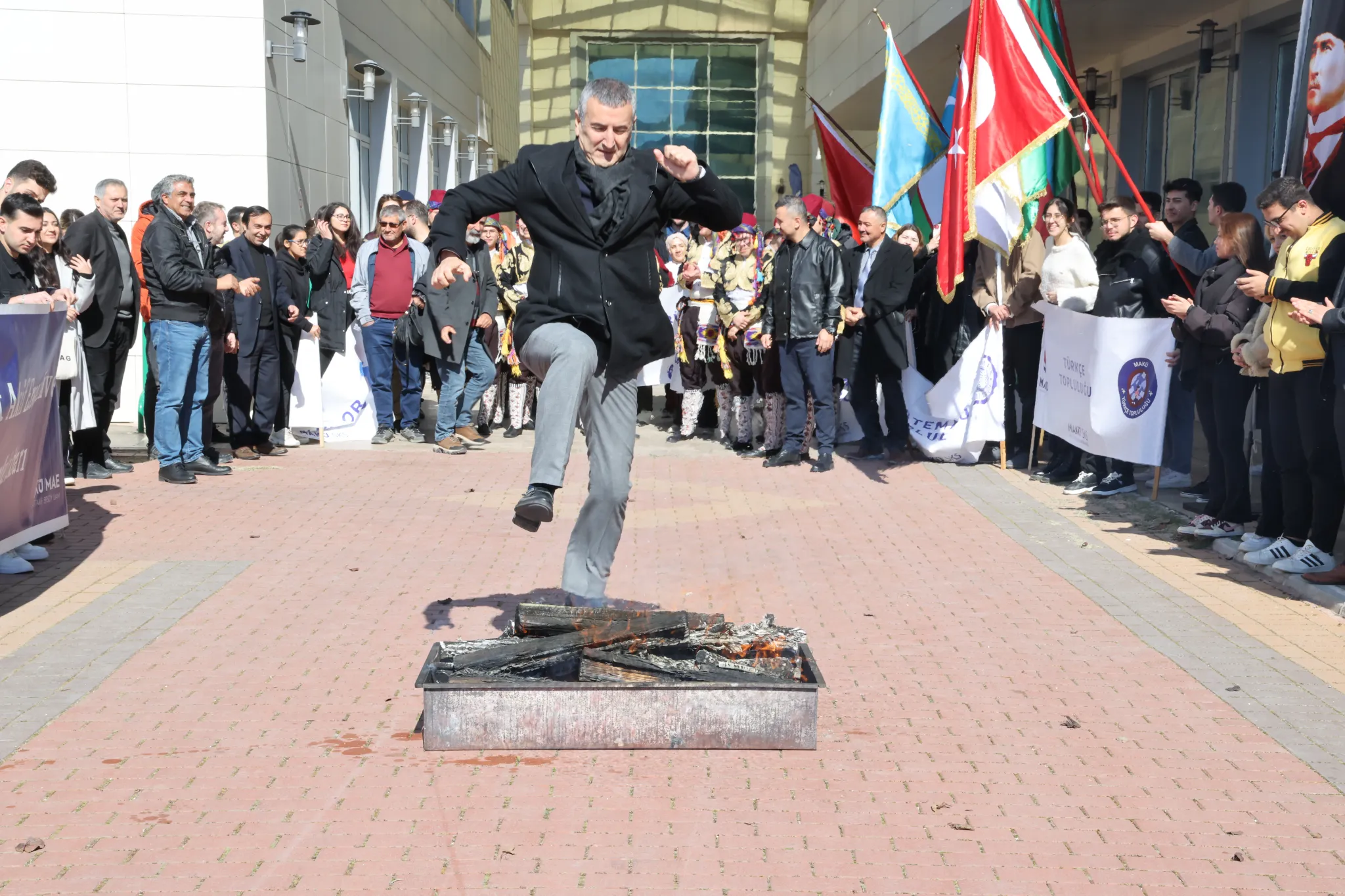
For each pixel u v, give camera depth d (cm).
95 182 1225
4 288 652
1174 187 848
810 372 999
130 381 1227
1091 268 927
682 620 470
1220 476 739
